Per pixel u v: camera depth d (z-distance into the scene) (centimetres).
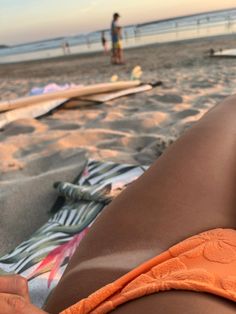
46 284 183
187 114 527
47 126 534
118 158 372
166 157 144
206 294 77
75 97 642
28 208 282
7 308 86
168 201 126
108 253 119
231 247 95
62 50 3147
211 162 137
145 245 116
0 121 554
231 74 828
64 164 377
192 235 115
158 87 750
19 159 406
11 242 252
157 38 2655
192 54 1292
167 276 86
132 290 86
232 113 162
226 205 124
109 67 1304
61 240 214
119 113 571
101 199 237
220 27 2705
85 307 92
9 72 1694
